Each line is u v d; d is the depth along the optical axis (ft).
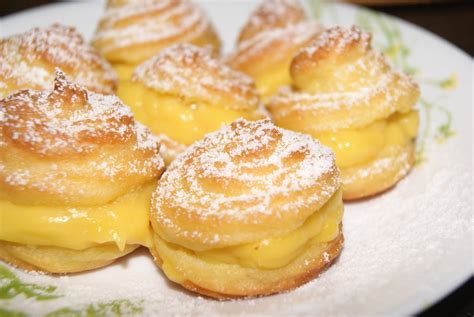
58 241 0.84
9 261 0.88
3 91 0.96
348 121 0.97
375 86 0.98
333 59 0.98
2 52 0.98
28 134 0.83
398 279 0.83
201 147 0.87
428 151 1.04
